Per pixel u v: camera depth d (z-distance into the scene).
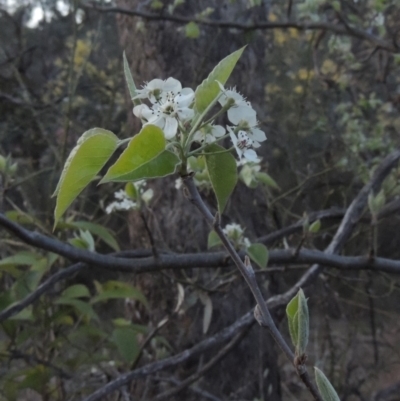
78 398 0.84
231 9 0.89
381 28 0.85
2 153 0.91
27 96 1.10
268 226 0.91
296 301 0.22
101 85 1.23
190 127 0.25
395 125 1.18
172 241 0.84
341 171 1.15
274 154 1.23
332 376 1.05
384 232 1.37
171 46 0.86
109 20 1.38
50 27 1.41
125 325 0.73
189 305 0.68
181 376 0.81
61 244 0.48
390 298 1.38
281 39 1.29
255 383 0.86
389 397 1.09
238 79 0.88
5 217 0.44
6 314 0.53
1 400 0.75
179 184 0.58
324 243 1.20
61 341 0.75
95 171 0.23
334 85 1.05
